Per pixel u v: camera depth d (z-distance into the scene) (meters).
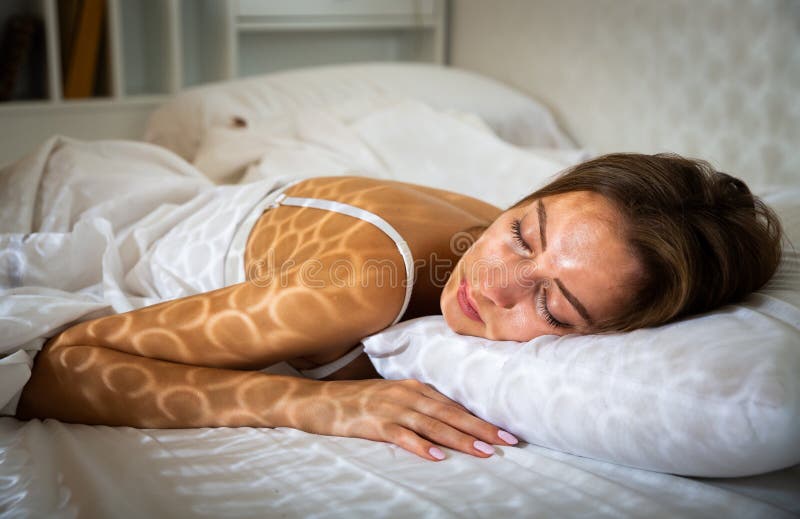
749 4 2.04
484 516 0.71
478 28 2.91
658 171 0.90
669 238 0.84
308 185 1.19
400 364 0.98
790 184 2.03
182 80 2.71
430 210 1.09
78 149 1.49
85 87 2.46
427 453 0.84
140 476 0.78
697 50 2.19
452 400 0.92
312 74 2.38
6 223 1.30
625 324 0.86
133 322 0.99
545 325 0.88
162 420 0.94
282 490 0.76
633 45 2.36
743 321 0.82
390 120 1.99
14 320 0.98
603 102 2.49
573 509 0.72
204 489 0.76
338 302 0.94
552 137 2.53
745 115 2.10
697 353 0.77
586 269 0.85
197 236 1.21
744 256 0.88
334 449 0.86
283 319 0.94
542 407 0.83
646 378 0.77
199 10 2.74
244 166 1.87
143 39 2.71
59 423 0.96
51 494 0.73
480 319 0.92
